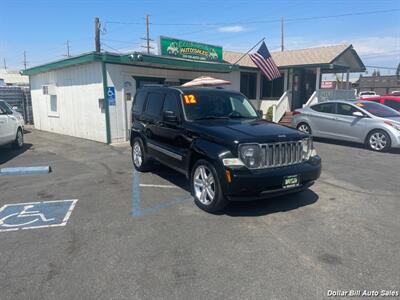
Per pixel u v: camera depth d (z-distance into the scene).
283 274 3.27
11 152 10.62
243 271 3.33
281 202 5.37
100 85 11.69
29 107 19.66
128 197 5.77
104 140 12.02
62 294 2.99
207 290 3.03
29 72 16.59
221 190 4.60
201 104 5.94
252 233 4.22
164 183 6.65
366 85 61.78
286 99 18.30
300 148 4.91
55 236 4.21
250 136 4.65
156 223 4.59
